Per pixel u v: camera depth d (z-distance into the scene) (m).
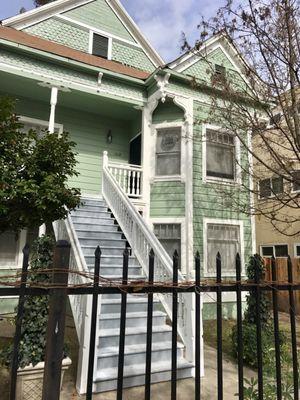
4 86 9.74
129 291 2.01
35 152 5.42
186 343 5.23
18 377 3.88
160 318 5.79
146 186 10.32
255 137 9.11
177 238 9.95
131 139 12.07
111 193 9.39
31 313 3.98
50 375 1.69
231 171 10.66
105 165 10.16
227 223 10.43
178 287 2.15
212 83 7.62
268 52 6.27
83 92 9.98
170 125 10.55
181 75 10.26
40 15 11.61
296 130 6.21
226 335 7.44
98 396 4.31
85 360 4.40
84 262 5.45
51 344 1.72
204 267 9.81
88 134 11.49
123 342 2.00
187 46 7.89
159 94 10.18
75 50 11.85
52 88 9.52
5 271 8.99
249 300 6.26
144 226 7.26
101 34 12.59
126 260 2.01
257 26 6.25
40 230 8.73
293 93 6.14
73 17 12.17
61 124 11.05
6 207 4.99
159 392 4.46
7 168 5.05
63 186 5.52
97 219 8.75
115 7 13.01
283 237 14.67
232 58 11.05
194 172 10.20
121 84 10.56
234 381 4.89
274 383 3.43
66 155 5.71
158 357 5.05
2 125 5.07
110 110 11.37
